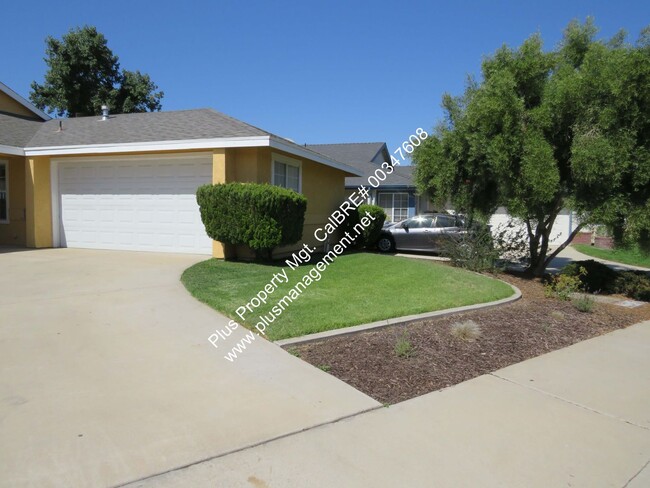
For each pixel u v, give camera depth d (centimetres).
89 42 3011
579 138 894
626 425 379
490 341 588
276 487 277
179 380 420
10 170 1348
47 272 873
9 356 455
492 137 977
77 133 1321
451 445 335
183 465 293
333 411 376
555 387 455
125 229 1230
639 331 696
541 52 1020
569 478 301
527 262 1223
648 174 869
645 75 841
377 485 284
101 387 398
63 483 271
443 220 1611
